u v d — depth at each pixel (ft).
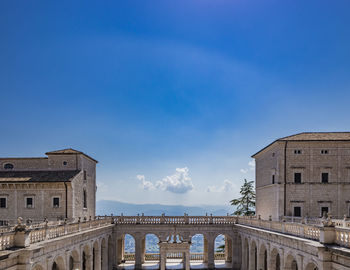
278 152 162.81
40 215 163.12
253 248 154.81
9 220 163.12
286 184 160.35
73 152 179.52
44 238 88.02
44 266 85.92
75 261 118.42
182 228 189.47
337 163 160.04
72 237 105.40
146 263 201.36
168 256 217.56
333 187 159.33
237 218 190.29
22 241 74.08
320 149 161.27
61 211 162.91
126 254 219.20
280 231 110.01
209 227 189.57
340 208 158.20
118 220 191.01
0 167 181.27
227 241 211.00
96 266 153.28
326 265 71.20
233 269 185.47
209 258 187.93
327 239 73.61
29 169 180.75
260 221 138.72
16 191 164.96
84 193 186.50
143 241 206.39
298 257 90.43
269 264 119.34
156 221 192.24
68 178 165.89
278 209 159.84
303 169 160.76
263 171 191.52
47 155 181.78
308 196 159.84
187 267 170.40
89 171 196.54
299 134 172.55
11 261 69.72
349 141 158.40
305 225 89.10
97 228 144.15
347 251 63.36
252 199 271.49
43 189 164.35
